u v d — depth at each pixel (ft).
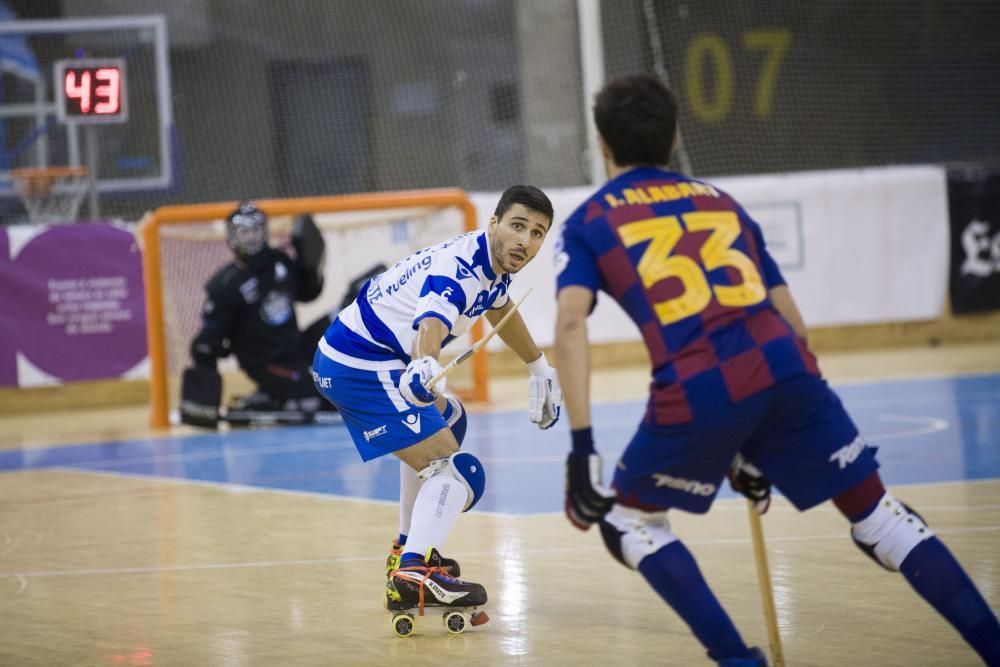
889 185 102.53
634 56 127.34
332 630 28.71
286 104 134.31
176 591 33.50
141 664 26.35
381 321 28.53
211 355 75.46
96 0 126.41
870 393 76.64
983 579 30.45
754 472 22.58
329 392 29.32
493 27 136.77
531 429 68.59
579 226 21.84
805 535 37.42
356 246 89.51
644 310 21.31
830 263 101.40
